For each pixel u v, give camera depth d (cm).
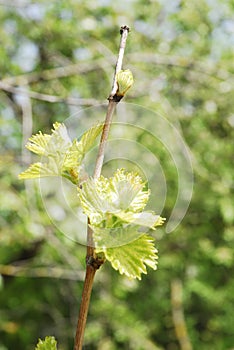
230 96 363
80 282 388
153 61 334
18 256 375
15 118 353
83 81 362
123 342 371
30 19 337
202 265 385
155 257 73
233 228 371
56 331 392
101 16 348
